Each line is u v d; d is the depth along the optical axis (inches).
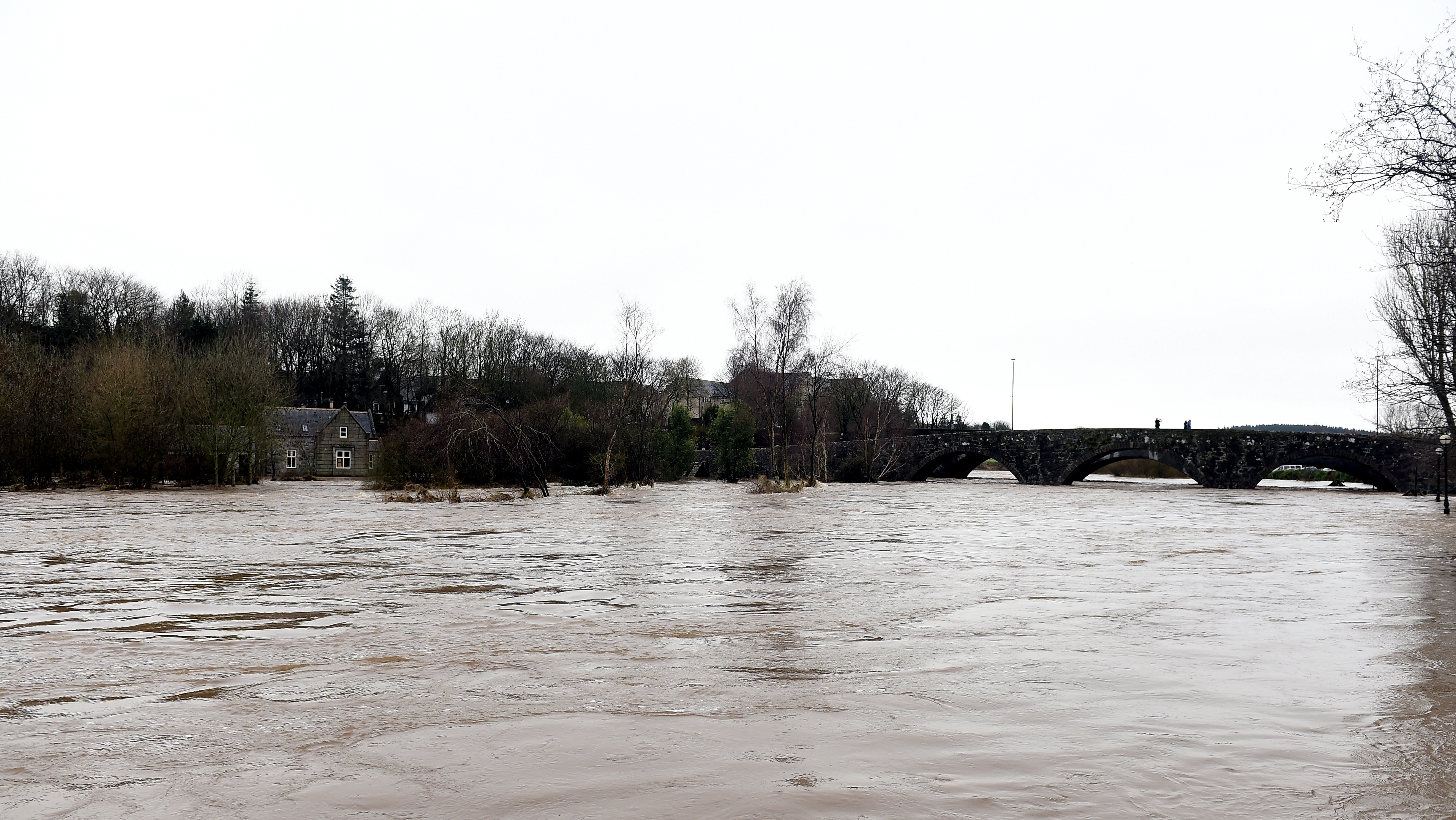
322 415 3289.9
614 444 2197.3
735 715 229.1
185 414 2015.3
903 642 335.3
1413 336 1379.2
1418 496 1766.7
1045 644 328.8
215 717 229.9
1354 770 185.9
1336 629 360.5
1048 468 2333.9
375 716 229.3
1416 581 519.8
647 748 200.5
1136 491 2010.3
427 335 3752.5
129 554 697.0
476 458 1861.5
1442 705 239.5
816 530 929.5
